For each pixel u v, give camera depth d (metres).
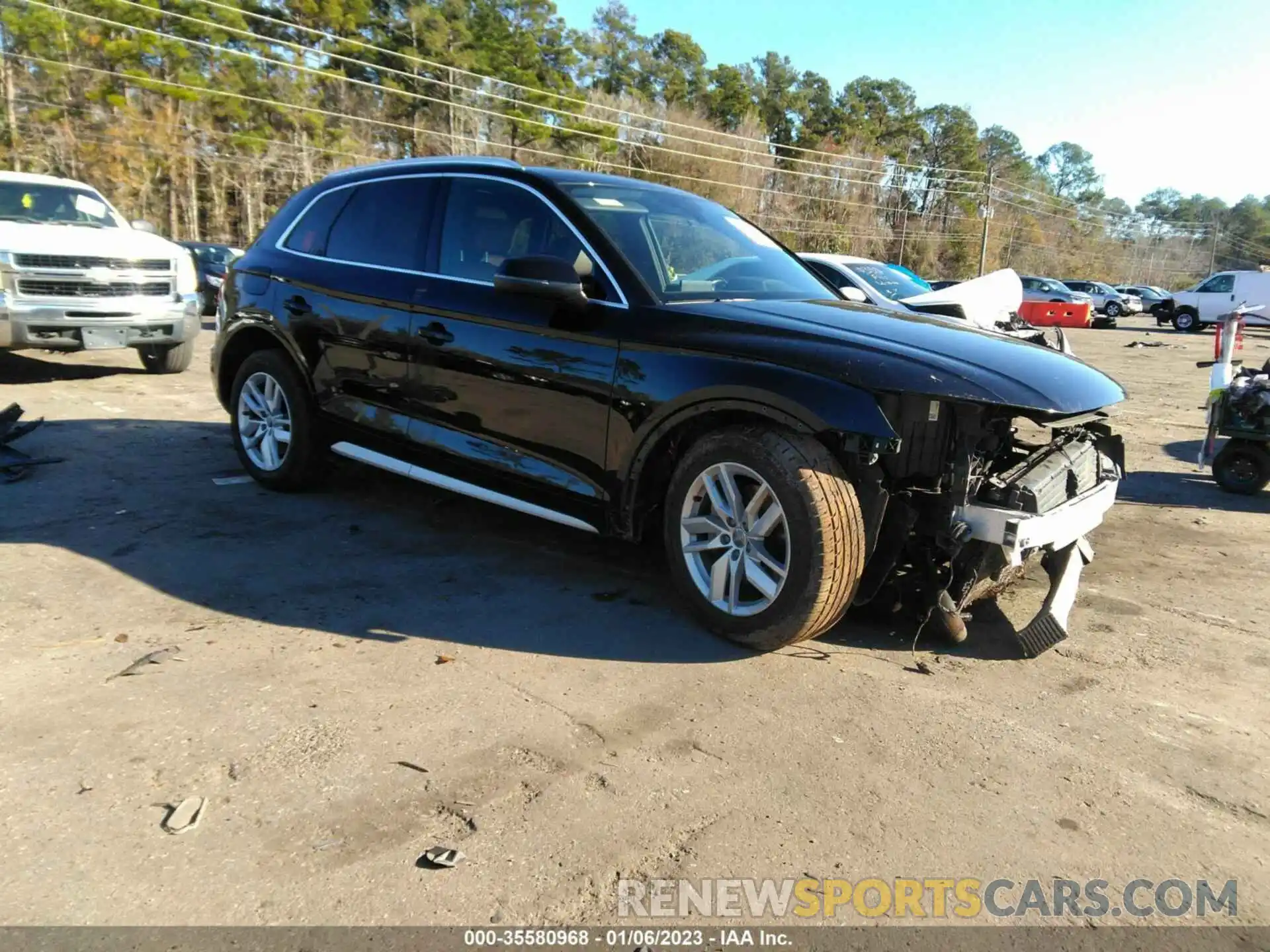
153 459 5.98
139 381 9.20
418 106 45.16
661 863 2.18
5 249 7.86
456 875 2.10
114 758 2.52
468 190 4.24
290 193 39.97
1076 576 3.70
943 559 3.36
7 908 1.94
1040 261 82.94
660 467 3.62
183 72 34.88
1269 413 6.23
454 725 2.77
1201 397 12.19
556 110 41.84
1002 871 2.19
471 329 3.96
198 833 2.21
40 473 5.52
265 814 2.30
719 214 4.61
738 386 3.14
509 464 3.89
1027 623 3.77
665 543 3.54
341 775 2.48
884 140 88.31
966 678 3.26
